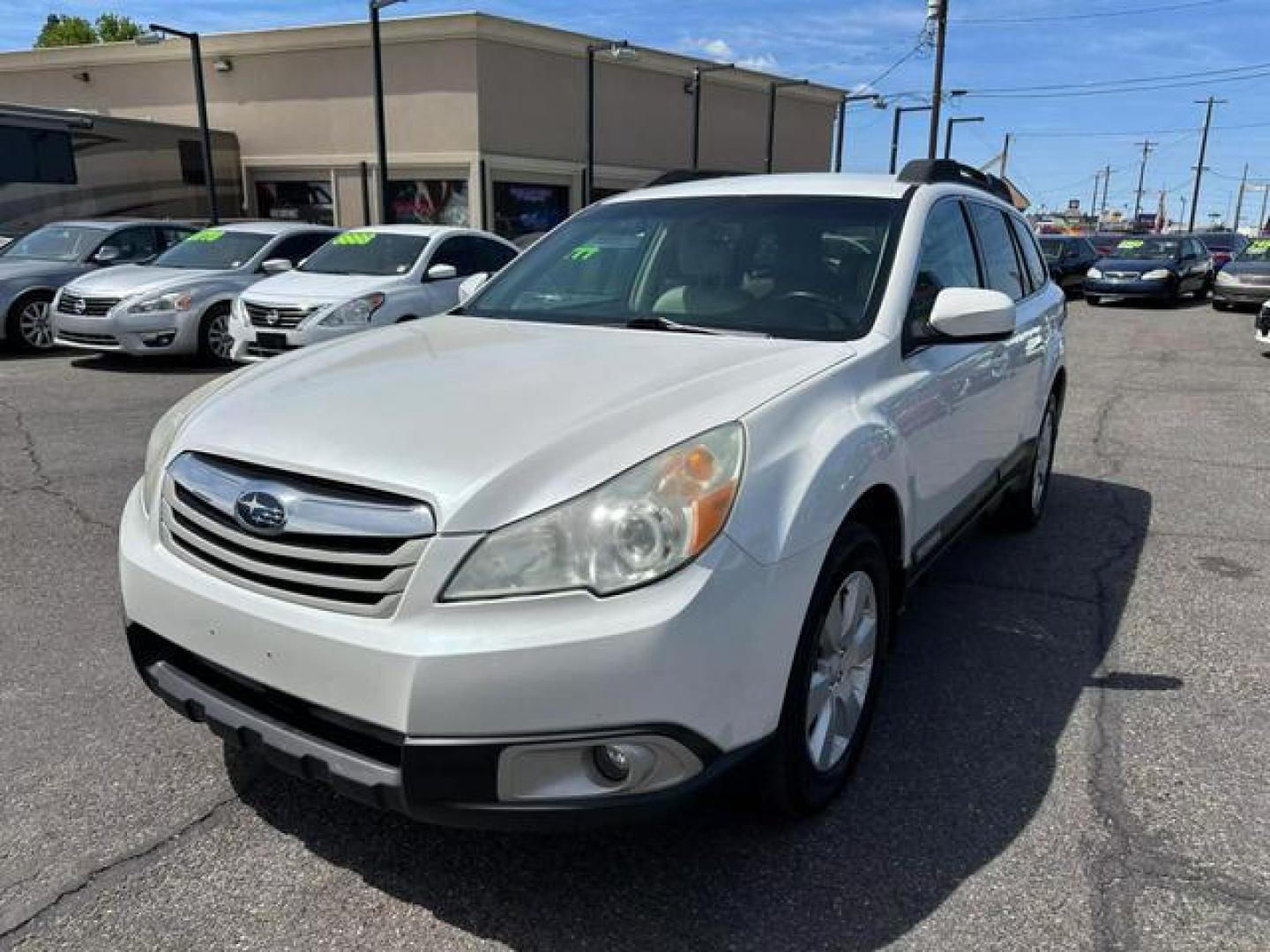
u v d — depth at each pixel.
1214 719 3.44
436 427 2.40
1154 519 5.84
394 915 2.45
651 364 2.84
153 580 2.53
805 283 3.42
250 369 3.16
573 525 2.15
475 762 2.12
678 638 2.13
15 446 7.15
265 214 29.98
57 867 2.61
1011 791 3.00
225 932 2.39
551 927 2.42
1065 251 24.39
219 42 29.00
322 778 2.28
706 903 2.50
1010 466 4.71
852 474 2.63
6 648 3.86
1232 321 18.89
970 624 4.26
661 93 31.48
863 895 2.54
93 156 21.34
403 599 2.16
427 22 26.52
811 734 2.73
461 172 27.42
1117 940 2.38
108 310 10.75
